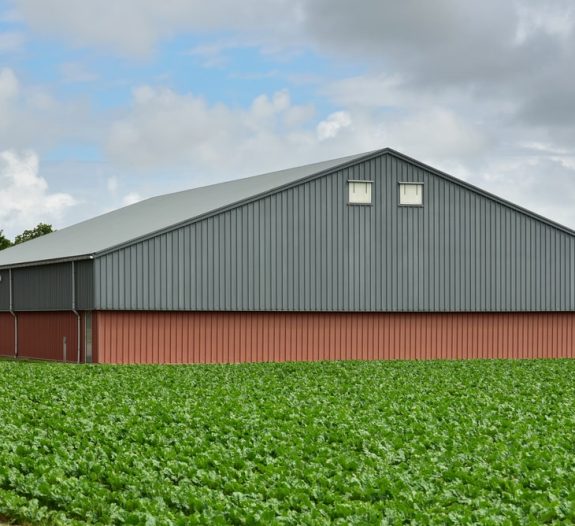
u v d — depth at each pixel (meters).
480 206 50.59
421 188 49.34
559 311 52.56
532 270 51.72
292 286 46.56
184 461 17.28
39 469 16.34
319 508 14.02
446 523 13.30
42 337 49.53
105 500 14.66
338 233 47.59
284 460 17.20
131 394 28.28
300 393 28.86
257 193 45.97
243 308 45.50
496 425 22.05
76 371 37.28
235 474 16.09
